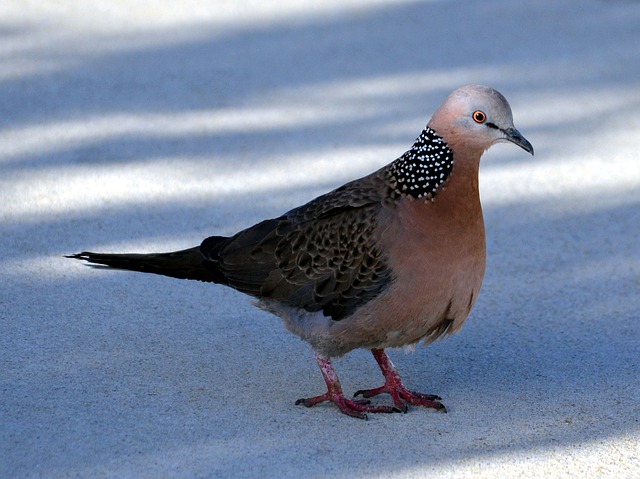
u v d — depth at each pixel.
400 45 20.28
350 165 15.06
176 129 16.09
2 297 11.08
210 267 9.68
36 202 13.43
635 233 13.43
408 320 8.98
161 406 9.14
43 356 9.94
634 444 8.71
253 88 17.89
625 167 15.52
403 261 8.80
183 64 18.84
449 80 18.52
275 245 9.41
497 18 22.19
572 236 13.32
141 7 22.09
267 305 9.59
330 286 9.09
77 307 10.97
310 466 8.25
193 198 13.80
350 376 10.08
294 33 20.80
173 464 8.21
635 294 11.74
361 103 17.42
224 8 22.23
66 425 8.73
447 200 8.85
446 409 9.31
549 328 10.96
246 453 8.42
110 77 18.09
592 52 20.28
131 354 10.09
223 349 10.31
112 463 8.19
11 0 22.09
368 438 8.76
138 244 12.44
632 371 10.04
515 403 9.44
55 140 15.45
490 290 11.82
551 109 17.64
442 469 8.27
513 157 15.94
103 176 14.32
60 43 19.72
